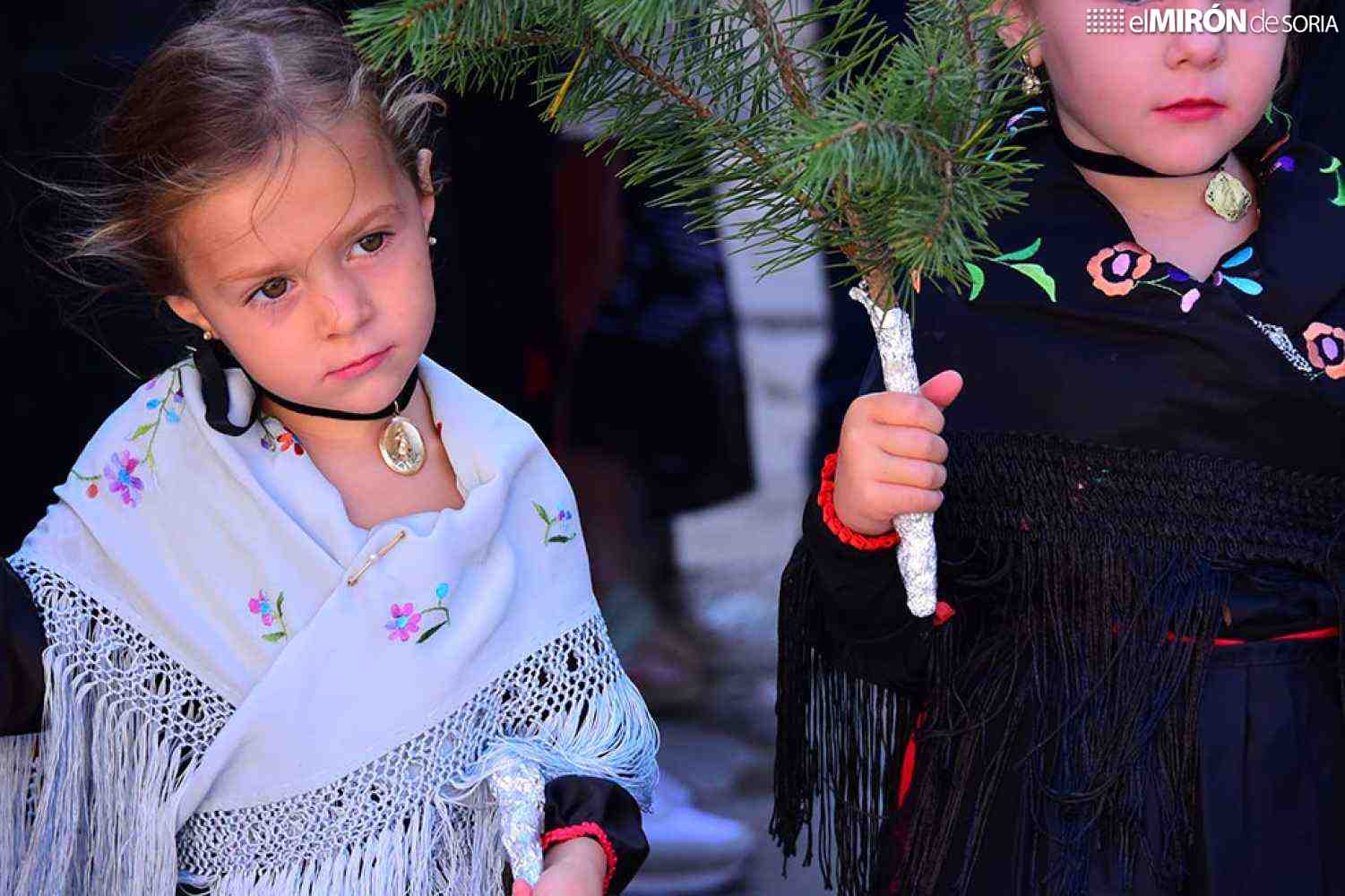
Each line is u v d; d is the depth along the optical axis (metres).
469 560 2.25
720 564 6.25
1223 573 2.21
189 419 2.23
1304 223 2.28
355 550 2.20
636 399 5.31
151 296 2.21
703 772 4.79
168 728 2.16
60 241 2.65
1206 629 2.20
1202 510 2.22
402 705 2.19
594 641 2.36
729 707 5.21
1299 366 2.24
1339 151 2.63
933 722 2.32
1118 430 2.25
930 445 2.08
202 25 2.12
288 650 2.15
